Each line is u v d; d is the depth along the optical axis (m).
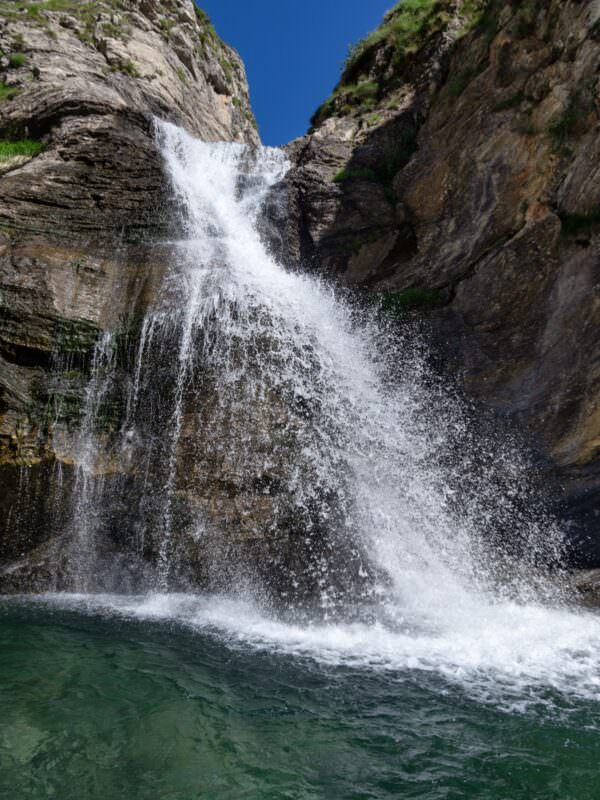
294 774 3.20
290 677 4.54
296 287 9.56
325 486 7.48
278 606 6.65
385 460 8.01
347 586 7.07
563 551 7.67
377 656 5.11
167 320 8.06
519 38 9.64
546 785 3.15
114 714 3.77
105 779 3.06
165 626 5.77
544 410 7.89
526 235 8.63
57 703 3.87
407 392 8.73
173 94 16.97
